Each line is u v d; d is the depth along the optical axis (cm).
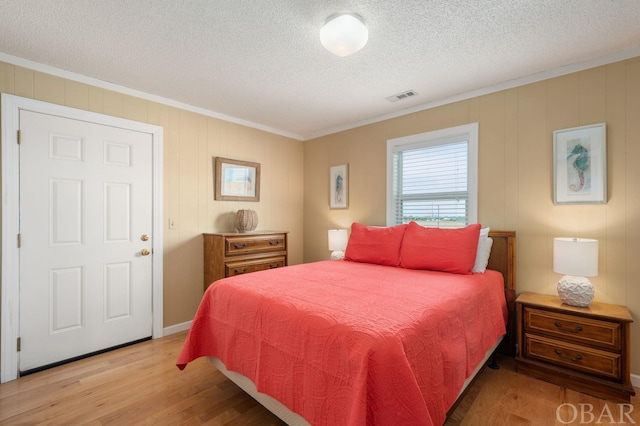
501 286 232
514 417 166
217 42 193
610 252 207
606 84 209
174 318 295
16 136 209
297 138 419
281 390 138
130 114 265
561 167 226
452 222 287
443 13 164
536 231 238
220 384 202
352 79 247
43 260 221
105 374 214
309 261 418
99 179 248
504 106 254
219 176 327
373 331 117
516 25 174
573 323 195
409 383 106
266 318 152
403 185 325
